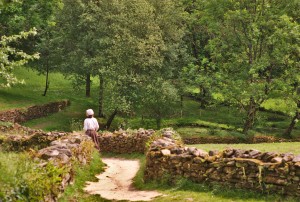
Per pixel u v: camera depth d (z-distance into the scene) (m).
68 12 45.34
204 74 40.88
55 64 48.28
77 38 45.25
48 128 37.44
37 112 40.75
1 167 6.19
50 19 46.81
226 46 37.88
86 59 41.19
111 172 14.02
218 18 39.09
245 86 36.09
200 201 8.39
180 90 46.09
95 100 53.78
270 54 37.34
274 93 37.12
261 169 8.37
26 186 6.05
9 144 16.89
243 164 8.70
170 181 10.34
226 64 39.19
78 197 9.10
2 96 43.41
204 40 55.91
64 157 9.59
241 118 44.00
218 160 9.30
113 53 38.66
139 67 40.09
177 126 40.38
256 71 36.09
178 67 49.66
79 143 12.97
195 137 33.66
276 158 8.43
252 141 33.69
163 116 40.41
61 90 55.97
